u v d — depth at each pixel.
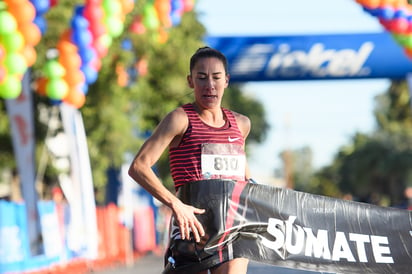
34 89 34.94
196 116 8.05
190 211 7.73
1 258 22.84
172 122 7.90
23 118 24.11
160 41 29.80
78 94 22.47
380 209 8.91
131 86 38.34
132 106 40.72
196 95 8.05
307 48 42.38
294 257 8.44
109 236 37.47
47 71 22.06
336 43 42.41
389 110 85.94
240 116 8.39
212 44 42.53
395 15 27.03
